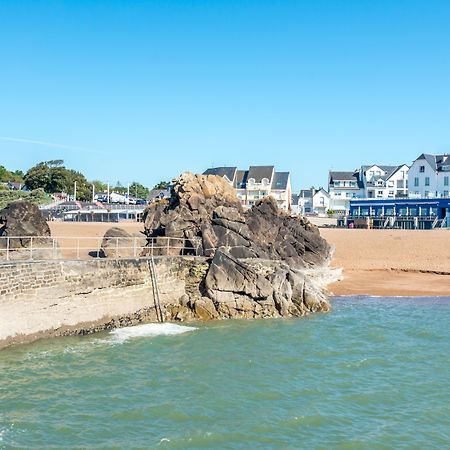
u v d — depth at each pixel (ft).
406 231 265.34
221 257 119.55
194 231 136.05
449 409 72.23
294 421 68.23
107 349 95.20
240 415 69.87
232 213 136.36
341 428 66.74
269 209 154.81
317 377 83.30
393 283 159.94
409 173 412.98
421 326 113.19
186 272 122.93
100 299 107.55
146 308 115.24
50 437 63.41
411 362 90.53
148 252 132.98
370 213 366.22
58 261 101.40
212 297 118.32
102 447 61.16
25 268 95.61
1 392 75.51
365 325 113.60
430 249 202.28
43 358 89.30
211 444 62.39
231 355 93.04
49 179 514.68
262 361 90.22
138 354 92.94
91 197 540.52
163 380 81.35
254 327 111.14
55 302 100.37
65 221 339.98
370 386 79.87
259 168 440.45
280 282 121.70
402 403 74.13
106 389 77.61
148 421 67.97
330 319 118.73
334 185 503.20
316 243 158.30
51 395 75.15
